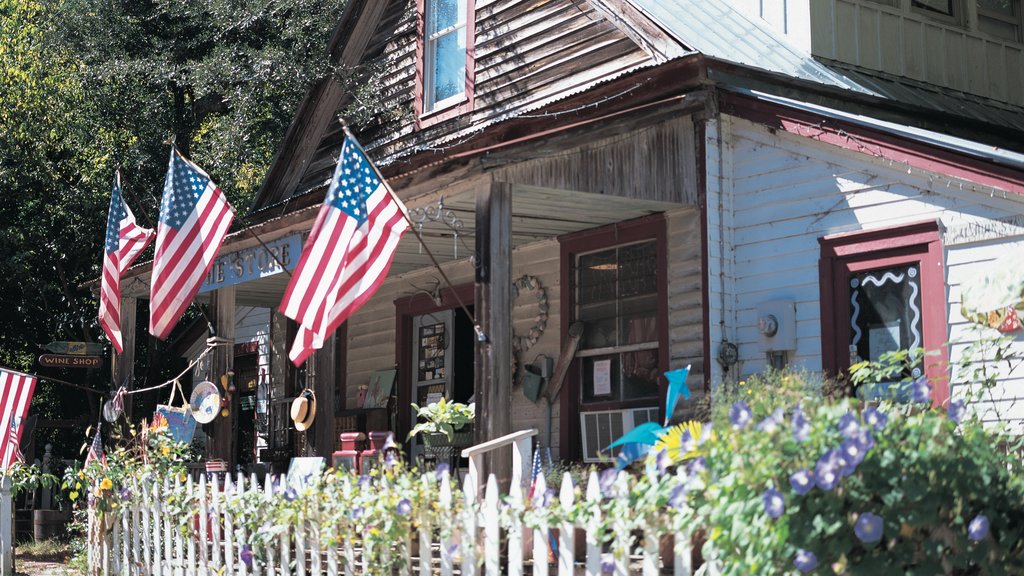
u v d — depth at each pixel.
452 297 15.70
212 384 14.45
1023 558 4.96
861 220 10.52
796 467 4.85
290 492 8.59
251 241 14.68
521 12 14.70
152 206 24.70
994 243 9.58
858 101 12.37
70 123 25.12
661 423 11.77
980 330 9.29
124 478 11.63
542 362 13.55
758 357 11.12
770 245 11.18
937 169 9.81
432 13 16.42
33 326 27.47
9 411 14.69
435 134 15.98
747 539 4.93
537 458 10.00
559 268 13.55
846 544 4.75
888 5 13.94
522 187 10.59
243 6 22.55
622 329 12.66
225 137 22.77
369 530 7.74
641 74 11.52
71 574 13.68
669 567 7.05
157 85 24.53
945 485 4.87
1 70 25.23
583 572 7.61
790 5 13.27
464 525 7.24
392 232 10.14
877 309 10.41
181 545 10.41
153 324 12.69
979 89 14.82
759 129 11.33
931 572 4.73
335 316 9.95
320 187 16.80
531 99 14.38
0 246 25.05
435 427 11.95
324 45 21.59
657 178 11.20
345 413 16.92
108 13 24.05
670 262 11.84
